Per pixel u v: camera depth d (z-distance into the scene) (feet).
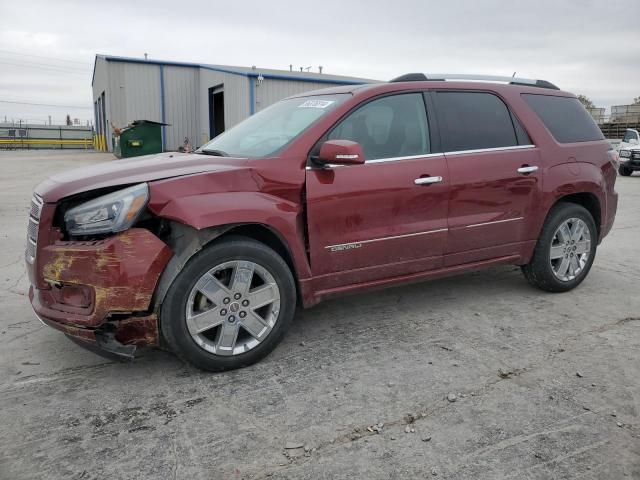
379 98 12.67
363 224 11.98
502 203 13.97
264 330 11.01
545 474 7.69
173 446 8.37
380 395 9.89
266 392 10.01
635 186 48.32
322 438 8.56
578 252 15.80
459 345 12.13
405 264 12.78
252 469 7.83
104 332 9.86
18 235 24.31
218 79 84.38
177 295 9.97
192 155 12.48
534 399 9.71
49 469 7.80
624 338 12.52
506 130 14.34
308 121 12.19
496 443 8.41
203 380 10.49
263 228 11.23
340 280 12.04
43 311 10.26
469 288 16.35
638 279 17.38
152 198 9.77
